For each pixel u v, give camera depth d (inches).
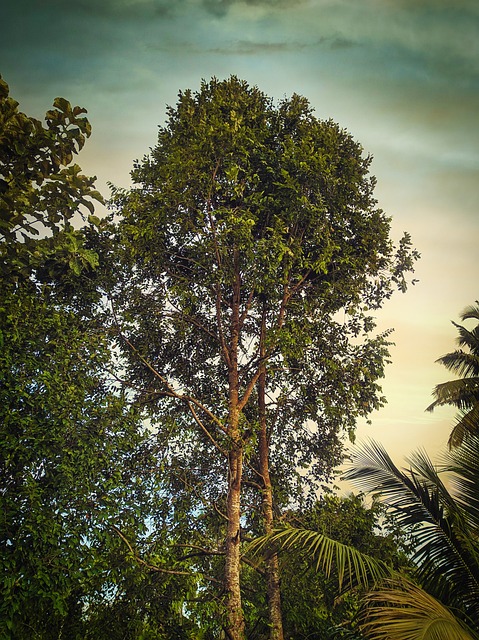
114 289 605.0
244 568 618.8
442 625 319.6
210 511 588.4
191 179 566.9
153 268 612.4
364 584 402.9
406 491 412.2
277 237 550.6
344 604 547.5
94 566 473.1
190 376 648.4
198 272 608.4
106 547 492.7
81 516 476.4
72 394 493.7
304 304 613.6
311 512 580.4
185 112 623.5
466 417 548.7
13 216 544.1
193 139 589.0
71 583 452.1
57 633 499.2
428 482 417.1
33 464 466.6
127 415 531.2
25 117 538.9
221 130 568.4
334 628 513.0
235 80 650.2
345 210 616.7
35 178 559.8
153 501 555.2
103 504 488.1
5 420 454.9
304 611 553.9
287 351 556.4
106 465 504.1
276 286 585.0
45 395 482.9
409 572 528.7
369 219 631.8
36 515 438.3
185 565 549.6
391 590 356.2
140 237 574.2
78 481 474.3
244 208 594.9
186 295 577.9
